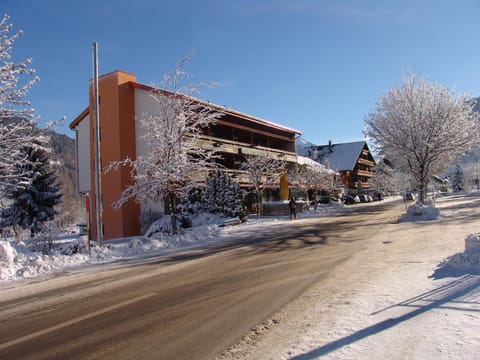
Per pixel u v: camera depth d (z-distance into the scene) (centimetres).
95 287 841
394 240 1327
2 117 1232
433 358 374
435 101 2512
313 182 4119
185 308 630
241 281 816
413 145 2534
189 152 1991
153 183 1875
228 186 2666
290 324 516
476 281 634
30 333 544
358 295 629
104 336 514
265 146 4384
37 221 3378
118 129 2823
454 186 9100
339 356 393
